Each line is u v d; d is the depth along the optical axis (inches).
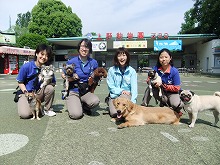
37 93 182.4
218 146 125.0
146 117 164.9
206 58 1107.3
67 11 1571.1
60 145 125.9
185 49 1444.4
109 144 127.7
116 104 159.3
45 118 183.2
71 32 1531.7
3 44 1002.1
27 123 168.7
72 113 177.2
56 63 1268.5
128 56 183.9
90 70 191.5
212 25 1088.2
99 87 420.2
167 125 164.4
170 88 185.3
